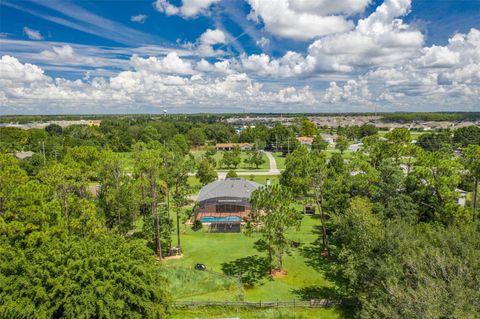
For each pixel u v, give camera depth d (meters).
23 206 27.00
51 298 20.12
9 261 22.52
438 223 35.34
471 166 39.59
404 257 23.61
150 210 46.16
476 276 20.92
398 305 20.48
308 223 54.28
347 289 31.08
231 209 56.94
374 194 41.16
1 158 32.75
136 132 160.88
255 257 41.19
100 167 45.47
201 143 170.38
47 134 149.50
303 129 187.75
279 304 29.02
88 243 24.02
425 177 39.88
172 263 39.50
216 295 31.31
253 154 118.88
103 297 20.36
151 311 21.69
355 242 29.30
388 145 56.16
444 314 18.73
